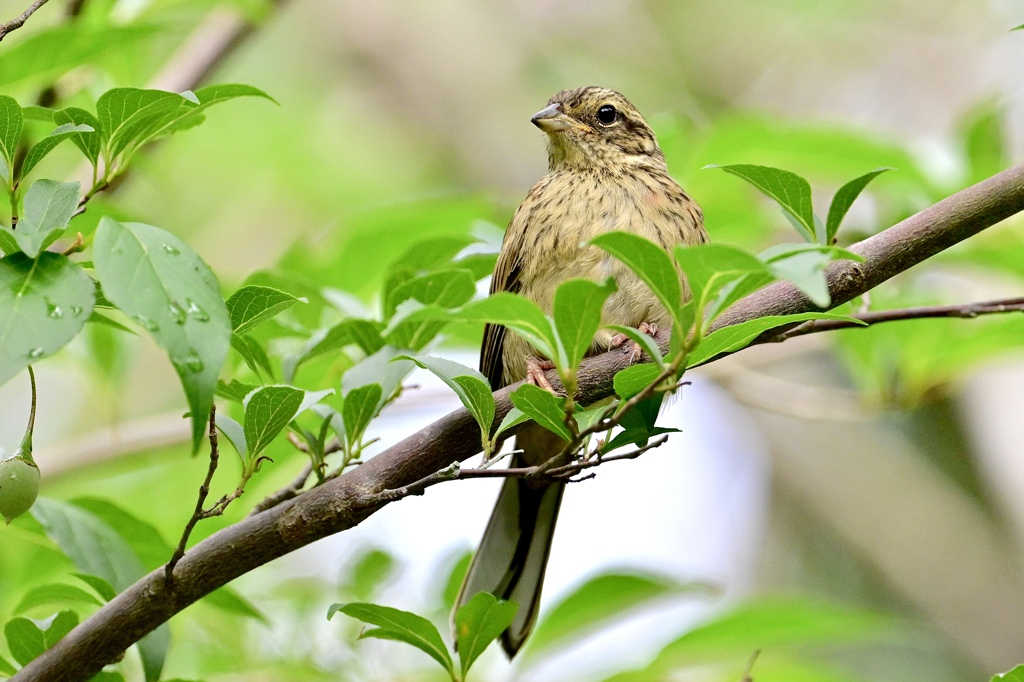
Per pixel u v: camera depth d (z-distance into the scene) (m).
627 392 5.87
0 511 5.75
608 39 18.97
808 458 18.11
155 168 11.38
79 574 6.88
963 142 10.48
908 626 16.16
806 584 17.75
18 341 4.85
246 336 6.93
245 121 17.61
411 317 5.18
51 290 5.02
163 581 6.21
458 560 9.76
